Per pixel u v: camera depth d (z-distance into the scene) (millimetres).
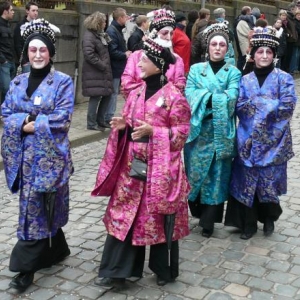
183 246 4539
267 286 3881
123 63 8359
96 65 7844
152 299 3701
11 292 3805
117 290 3816
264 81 4508
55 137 3727
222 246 4551
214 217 4688
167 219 3625
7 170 3785
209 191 4637
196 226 4961
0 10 7934
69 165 3850
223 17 11578
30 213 3729
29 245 3768
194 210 4891
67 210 4004
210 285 3891
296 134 8500
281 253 4426
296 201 5625
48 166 3703
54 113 3736
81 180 6367
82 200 5691
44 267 4031
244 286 3881
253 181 4531
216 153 4531
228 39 4707
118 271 3703
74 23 10070
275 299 3701
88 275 4047
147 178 3574
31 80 3822
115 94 8453
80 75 10430
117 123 3682
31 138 3734
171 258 3867
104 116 8383
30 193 3717
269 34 4449
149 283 3912
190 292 3793
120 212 3688
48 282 3939
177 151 3650
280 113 4453
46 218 3777
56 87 3785
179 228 3746
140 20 8492
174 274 3898
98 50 7859
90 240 4676
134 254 3723
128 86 4688
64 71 10047
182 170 3697
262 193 4539
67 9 10117
